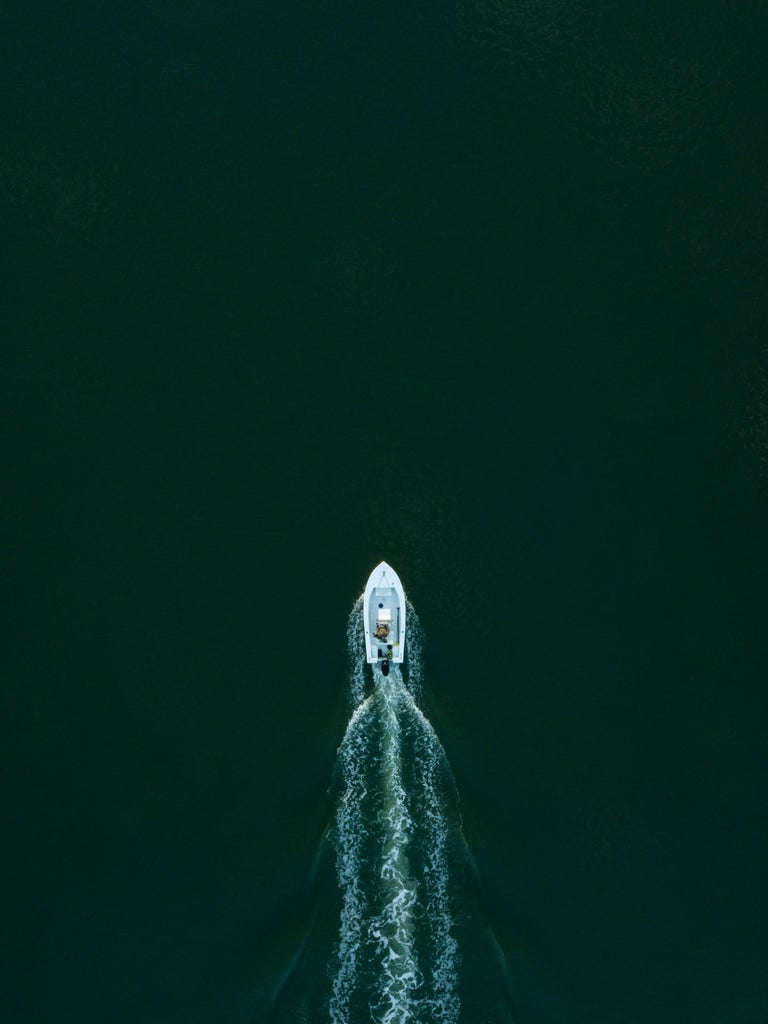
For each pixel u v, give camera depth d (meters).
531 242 89.38
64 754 74.62
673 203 89.69
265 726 75.75
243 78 94.81
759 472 82.06
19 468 82.75
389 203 90.94
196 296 88.12
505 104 93.50
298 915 70.50
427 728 75.81
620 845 72.81
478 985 68.19
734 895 71.44
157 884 71.50
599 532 81.00
